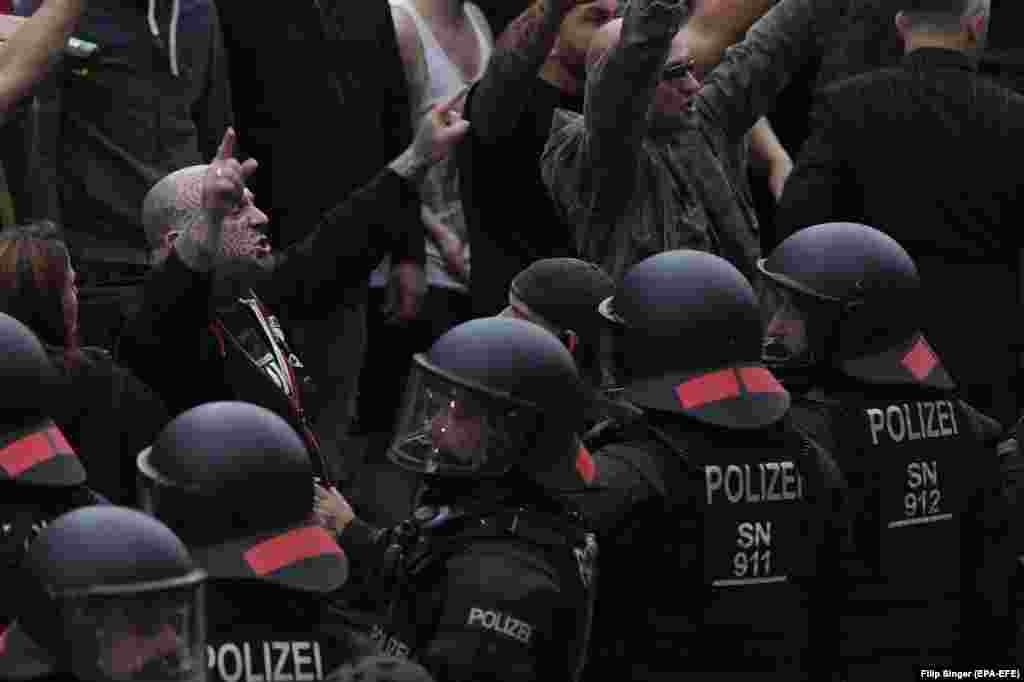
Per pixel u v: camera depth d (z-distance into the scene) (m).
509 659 11.99
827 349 15.57
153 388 16.25
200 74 20.89
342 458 21.83
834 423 15.43
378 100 22.31
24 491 13.07
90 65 20.27
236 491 11.23
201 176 18.55
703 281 14.27
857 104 19.81
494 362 12.73
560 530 12.59
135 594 9.83
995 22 28.28
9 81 19.03
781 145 26.81
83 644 9.88
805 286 15.55
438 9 24.88
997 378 19.89
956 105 19.69
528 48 20.42
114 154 20.33
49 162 20.34
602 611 13.91
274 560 11.23
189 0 20.81
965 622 15.98
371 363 24.19
